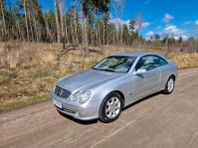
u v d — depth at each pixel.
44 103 5.39
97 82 4.13
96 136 3.59
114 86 4.14
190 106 5.12
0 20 41.09
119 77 4.42
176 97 5.91
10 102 5.46
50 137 3.57
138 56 5.20
